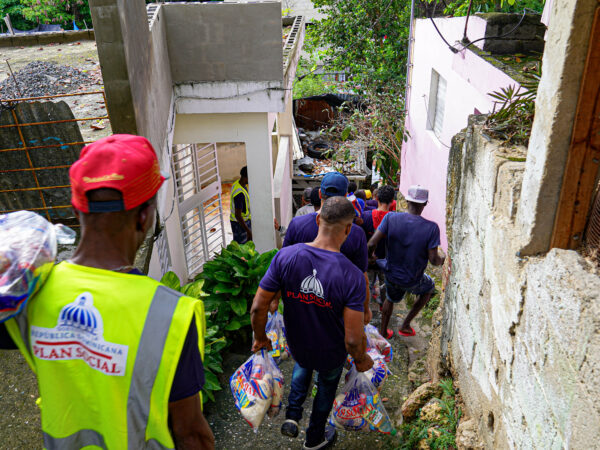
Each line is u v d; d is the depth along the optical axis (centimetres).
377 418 353
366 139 1200
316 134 1538
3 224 129
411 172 1005
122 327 124
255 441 415
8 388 352
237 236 826
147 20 501
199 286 477
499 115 322
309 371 364
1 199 440
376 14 1538
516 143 304
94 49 829
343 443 403
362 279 298
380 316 611
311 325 309
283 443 412
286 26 1034
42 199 433
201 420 138
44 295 127
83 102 602
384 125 1195
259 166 746
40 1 2538
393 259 510
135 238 135
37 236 128
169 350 125
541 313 214
